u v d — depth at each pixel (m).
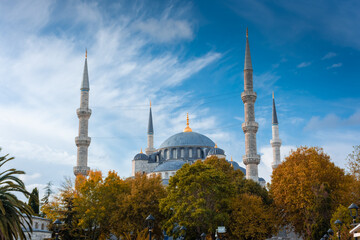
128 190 79.00
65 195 76.56
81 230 72.31
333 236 46.84
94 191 74.62
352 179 65.81
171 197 68.81
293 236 94.19
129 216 71.69
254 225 70.62
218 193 67.94
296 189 67.69
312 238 62.38
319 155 72.69
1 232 38.56
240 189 82.25
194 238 67.31
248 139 128.00
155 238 76.12
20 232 40.12
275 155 164.12
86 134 138.62
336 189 67.50
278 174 74.25
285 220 75.88
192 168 70.12
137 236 68.62
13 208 39.91
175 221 68.25
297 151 74.69
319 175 68.06
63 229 69.06
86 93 142.75
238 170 90.50
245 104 132.12
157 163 163.00
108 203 74.62
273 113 171.00
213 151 152.38
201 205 65.19
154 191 74.81
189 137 169.88
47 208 76.50
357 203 62.50
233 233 70.81
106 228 74.75
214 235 69.75
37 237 64.56
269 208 76.56
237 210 72.44
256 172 124.62
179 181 69.69
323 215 62.88
